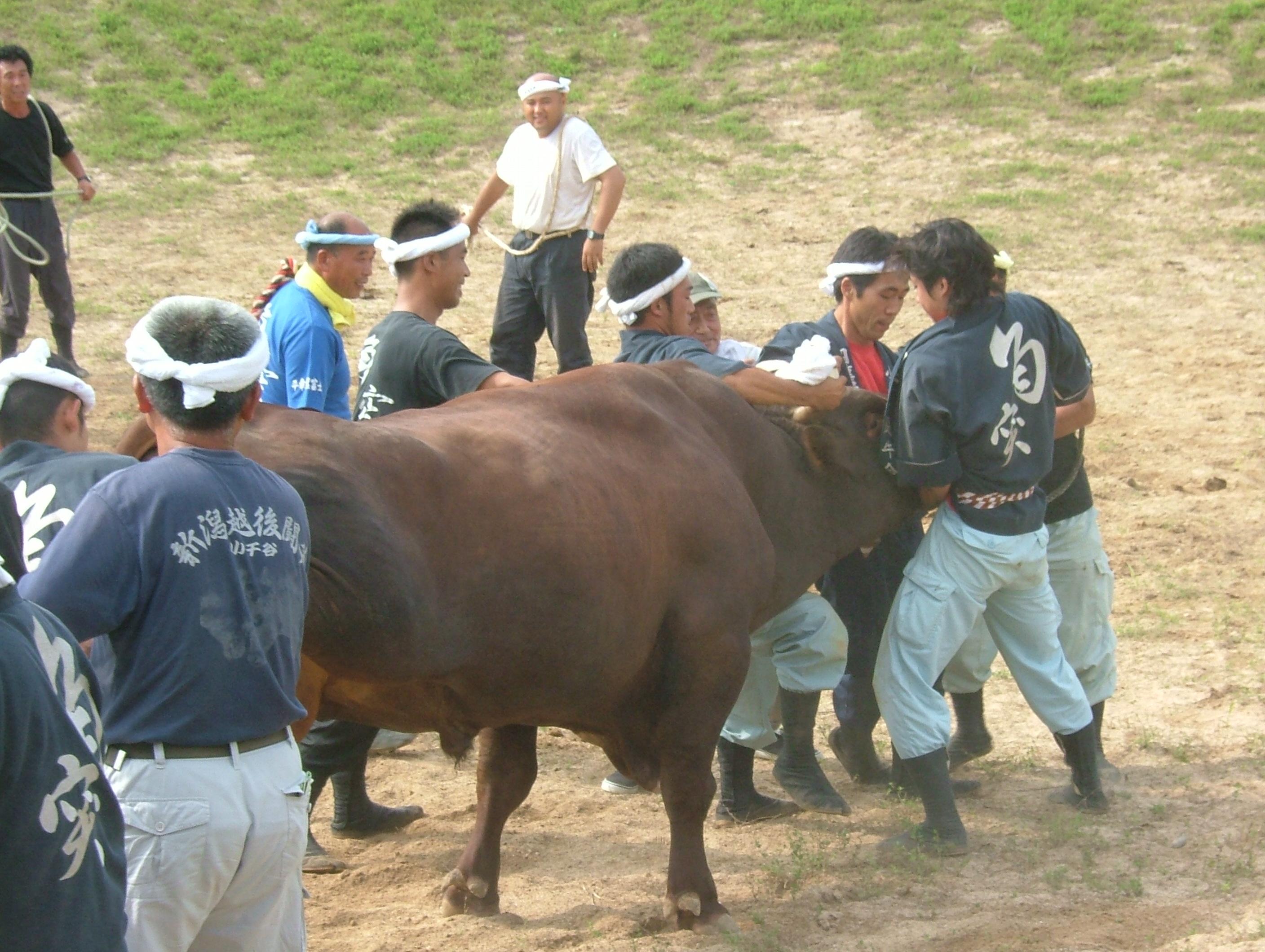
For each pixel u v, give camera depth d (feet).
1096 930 19.25
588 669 17.92
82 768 11.14
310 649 15.25
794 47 94.32
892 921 19.85
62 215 72.49
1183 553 36.55
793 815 24.16
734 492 19.89
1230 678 29.07
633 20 98.17
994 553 21.81
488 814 20.25
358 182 78.69
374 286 61.87
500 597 16.65
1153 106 85.20
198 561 13.10
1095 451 44.88
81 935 11.02
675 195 75.66
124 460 15.12
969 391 21.04
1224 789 24.35
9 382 15.55
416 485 16.10
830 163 80.38
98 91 88.89
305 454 15.20
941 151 81.25
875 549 24.93
